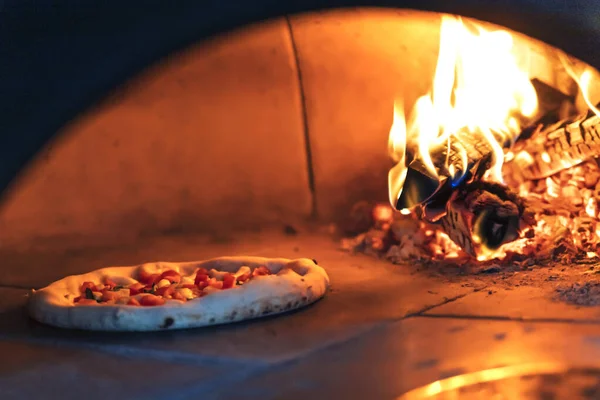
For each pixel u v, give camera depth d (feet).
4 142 15.53
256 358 9.14
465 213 13.00
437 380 8.38
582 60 14.03
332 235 16.81
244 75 16.85
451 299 11.41
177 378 8.71
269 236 16.90
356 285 12.47
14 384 8.77
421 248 14.40
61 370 9.11
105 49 15.20
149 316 10.23
